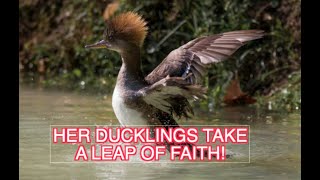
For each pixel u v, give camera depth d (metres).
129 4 16.08
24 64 18.14
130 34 9.46
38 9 18.84
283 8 15.20
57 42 17.89
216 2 15.16
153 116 9.26
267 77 14.41
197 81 9.27
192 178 8.44
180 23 15.28
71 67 17.38
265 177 8.51
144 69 15.38
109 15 16.42
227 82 13.77
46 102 13.55
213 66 14.41
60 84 16.03
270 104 13.45
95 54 16.70
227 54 9.23
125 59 9.46
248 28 14.77
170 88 8.60
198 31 14.87
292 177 8.51
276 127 11.38
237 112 12.74
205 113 12.60
